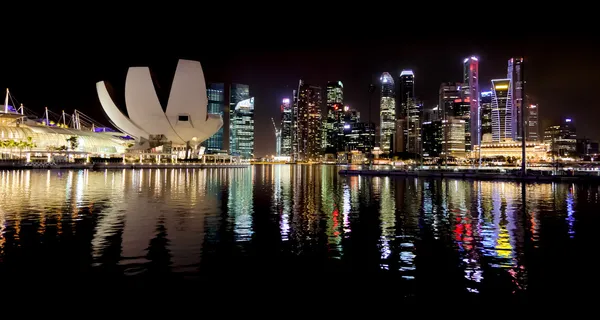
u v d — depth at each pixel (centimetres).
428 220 1883
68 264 1091
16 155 9312
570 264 1127
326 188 3950
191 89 11425
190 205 2377
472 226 1717
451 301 861
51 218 1834
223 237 1455
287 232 1562
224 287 930
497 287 945
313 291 912
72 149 10062
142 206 2298
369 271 1059
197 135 12244
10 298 857
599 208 2339
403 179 5825
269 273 1035
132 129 11912
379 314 794
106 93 11394
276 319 770
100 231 1534
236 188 3778
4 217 1855
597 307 828
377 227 1684
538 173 5934
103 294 882
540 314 796
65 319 763
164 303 838
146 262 1116
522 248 1316
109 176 5597
